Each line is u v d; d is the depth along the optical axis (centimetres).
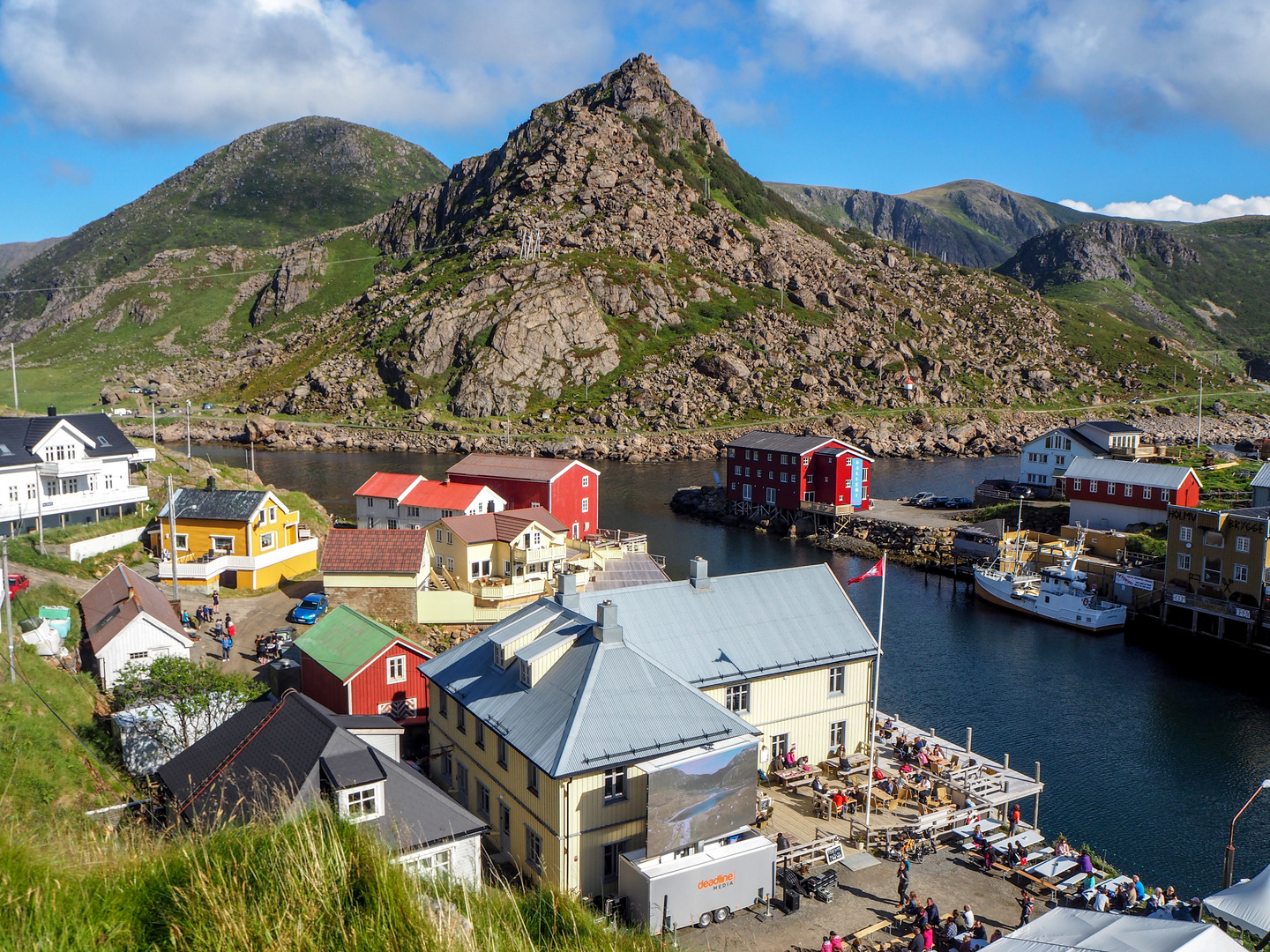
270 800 2477
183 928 930
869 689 4091
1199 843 3972
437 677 3700
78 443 6856
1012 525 10300
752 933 2859
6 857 954
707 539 10756
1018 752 4884
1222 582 6806
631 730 3017
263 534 6662
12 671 3503
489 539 6444
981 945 2733
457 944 955
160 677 3528
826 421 18875
